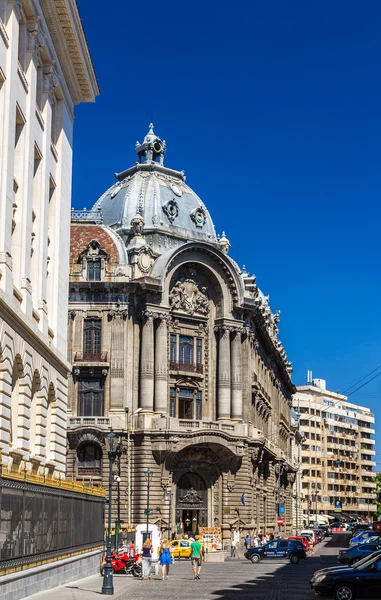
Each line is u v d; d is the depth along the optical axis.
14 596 29.73
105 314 82.06
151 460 79.38
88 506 46.62
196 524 83.69
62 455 47.69
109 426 78.94
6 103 35.25
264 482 100.88
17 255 38.03
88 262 83.12
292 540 71.19
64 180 49.00
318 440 195.25
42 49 42.28
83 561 44.31
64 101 48.88
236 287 88.00
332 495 197.25
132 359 81.69
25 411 38.56
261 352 102.19
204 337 87.75
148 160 95.25
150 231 88.56
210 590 41.88
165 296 83.31
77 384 81.38
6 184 35.00
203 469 83.88
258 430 91.69
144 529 61.06
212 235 94.88
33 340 39.78
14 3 36.31
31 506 32.81
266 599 36.84
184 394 85.25
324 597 37.09
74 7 43.72
